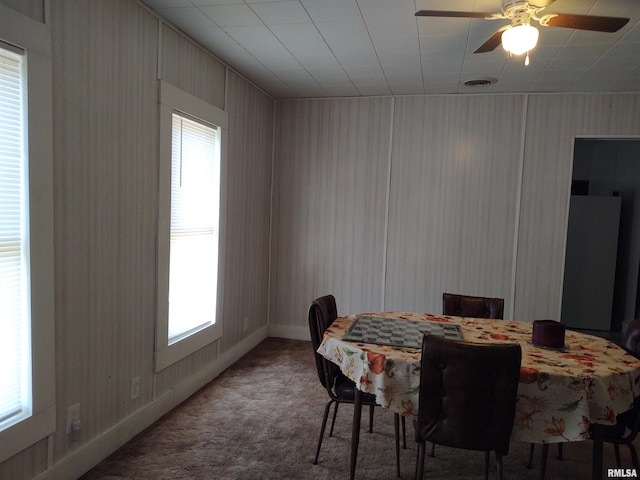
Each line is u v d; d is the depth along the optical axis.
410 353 1.95
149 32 2.52
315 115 4.51
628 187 5.30
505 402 1.68
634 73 3.38
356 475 2.23
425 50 3.05
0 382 1.73
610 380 1.75
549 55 3.06
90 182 2.13
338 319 2.57
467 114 4.18
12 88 1.72
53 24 1.87
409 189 4.34
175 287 2.96
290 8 2.45
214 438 2.55
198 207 3.21
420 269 4.35
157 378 2.76
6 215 1.72
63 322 2.00
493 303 2.92
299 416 2.87
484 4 2.35
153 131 2.60
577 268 5.30
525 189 4.09
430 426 1.77
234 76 3.63
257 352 4.18
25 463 1.83
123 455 2.33
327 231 4.55
